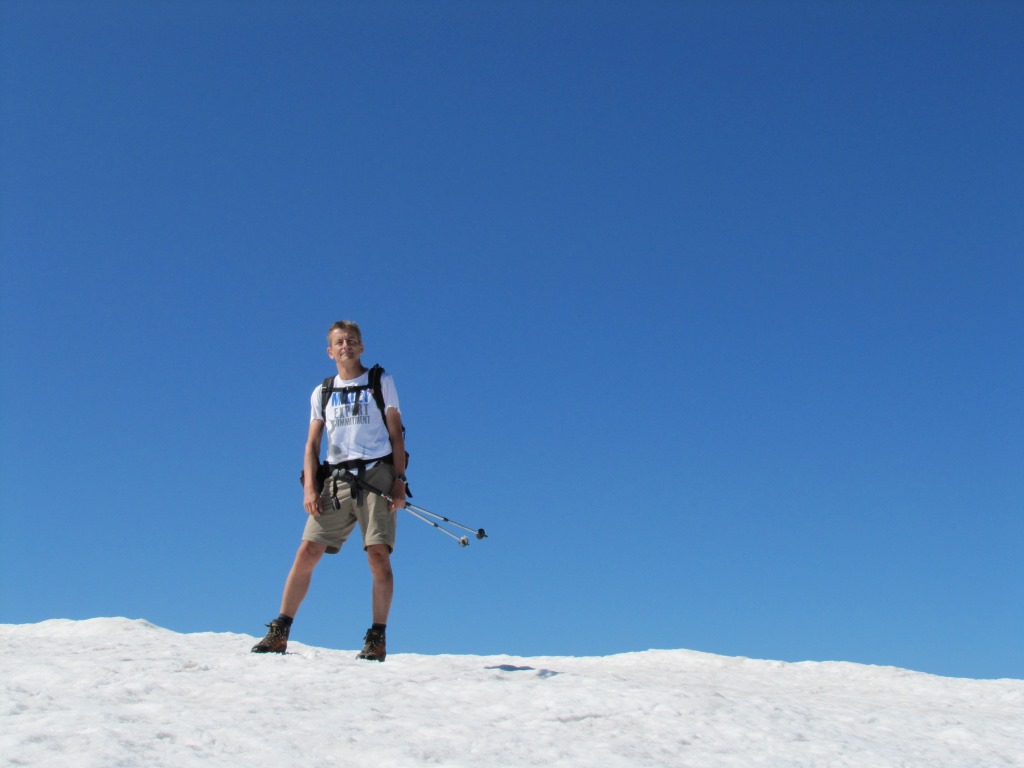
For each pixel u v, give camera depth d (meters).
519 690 5.71
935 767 4.83
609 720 5.18
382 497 7.06
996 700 7.36
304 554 7.20
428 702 5.38
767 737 5.08
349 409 7.19
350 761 4.27
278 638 7.08
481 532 7.09
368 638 6.93
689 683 7.27
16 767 3.84
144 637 8.27
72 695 5.13
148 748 4.23
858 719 5.81
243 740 4.42
